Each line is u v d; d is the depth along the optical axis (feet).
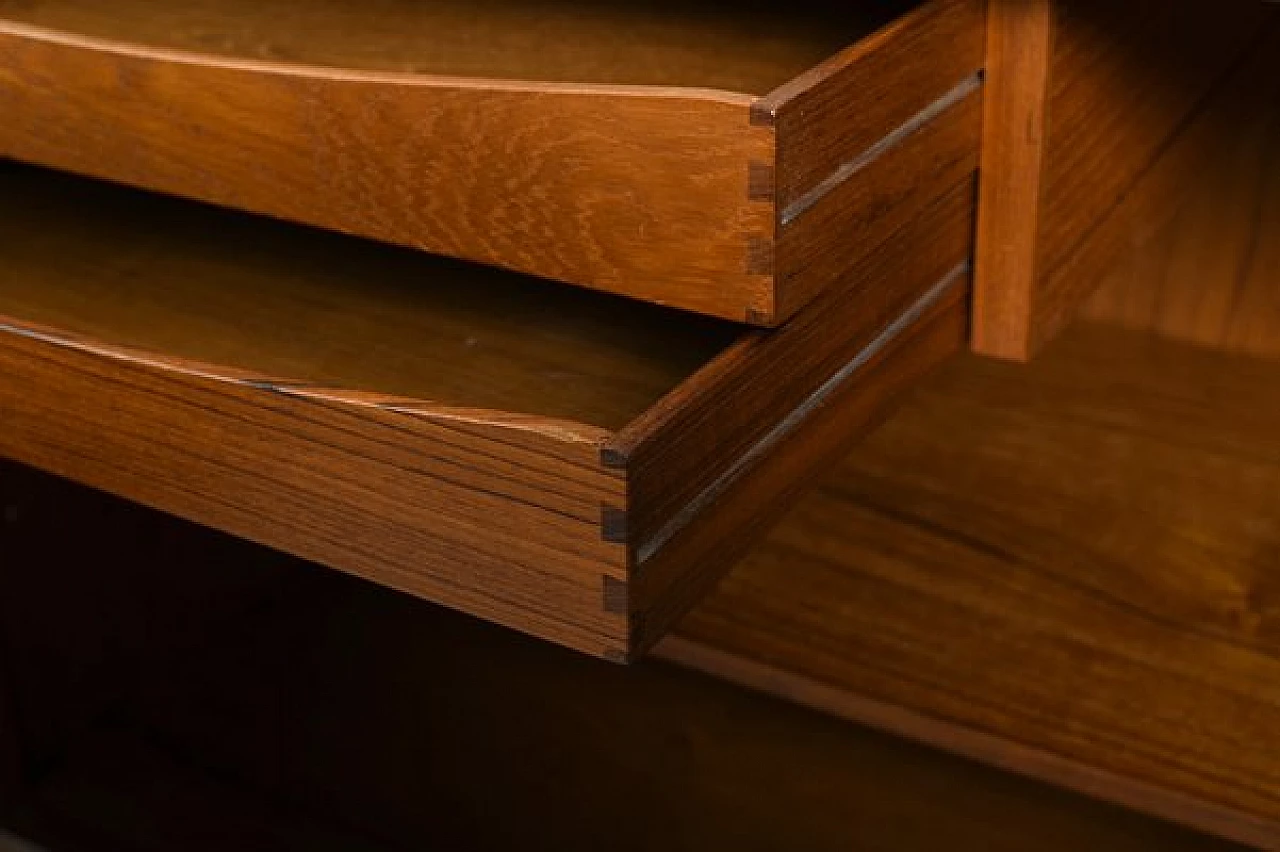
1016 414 4.94
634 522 3.18
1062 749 4.09
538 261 3.51
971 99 3.69
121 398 3.60
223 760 4.92
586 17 4.05
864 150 3.44
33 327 3.67
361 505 3.41
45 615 4.66
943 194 3.69
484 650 4.68
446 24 4.05
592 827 4.68
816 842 4.45
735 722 4.45
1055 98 3.70
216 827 4.72
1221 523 4.61
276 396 3.42
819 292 3.43
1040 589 4.48
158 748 4.90
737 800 4.50
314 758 4.91
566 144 3.41
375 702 4.83
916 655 4.33
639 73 3.82
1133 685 4.23
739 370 3.33
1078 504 4.68
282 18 4.11
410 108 3.51
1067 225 3.87
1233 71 4.44
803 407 3.51
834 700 4.25
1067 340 5.12
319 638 4.86
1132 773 4.04
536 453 3.20
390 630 4.79
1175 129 4.20
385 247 4.19
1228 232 4.90
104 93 3.79
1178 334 5.08
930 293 3.76
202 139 3.73
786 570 4.56
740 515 3.43
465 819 4.81
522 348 3.84
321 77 3.57
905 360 3.75
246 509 3.54
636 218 3.39
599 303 3.96
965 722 4.17
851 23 3.95
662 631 3.31
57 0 4.21
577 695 4.60
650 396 3.70
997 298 3.84
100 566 4.75
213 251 4.18
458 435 3.26
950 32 3.57
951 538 4.63
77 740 4.86
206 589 4.93
